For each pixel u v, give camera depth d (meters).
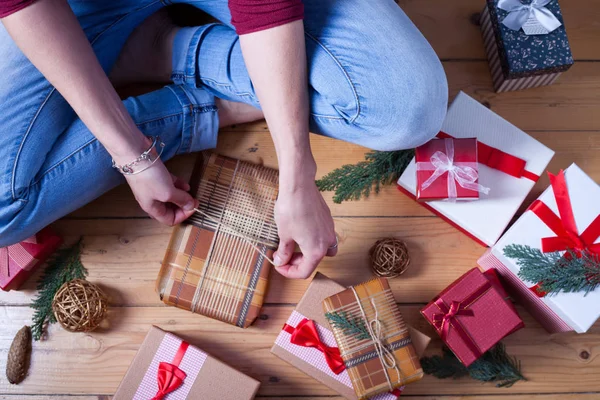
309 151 0.94
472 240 1.38
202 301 1.29
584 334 1.34
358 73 1.01
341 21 1.01
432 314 1.23
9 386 1.34
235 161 1.35
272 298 1.36
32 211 1.14
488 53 1.44
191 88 1.26
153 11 1.22
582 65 1.46
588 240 1.19
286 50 0.86
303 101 0.90
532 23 1.31
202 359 1.21
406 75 1.01
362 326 1.18
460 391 1.32
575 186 1.21
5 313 1.36
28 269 1.32
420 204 1.39
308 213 0.95
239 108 1.34
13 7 0.87
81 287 1.24
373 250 1.31
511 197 1.28
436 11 1.49
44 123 1.10
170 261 1.31
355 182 1.34
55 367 1.34
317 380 1.23
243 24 0.85
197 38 1.22
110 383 1.34
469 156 1.22
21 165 1.08
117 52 1.25
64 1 0.93
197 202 1.29
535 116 1.44
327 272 1.37
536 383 1.33
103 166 1.17
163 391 1.19
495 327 1.20
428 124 1.08
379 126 1.07
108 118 0.97
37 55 0.92
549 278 1.16
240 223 1.32
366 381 1.17
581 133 1.43
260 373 1.33
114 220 1.40
